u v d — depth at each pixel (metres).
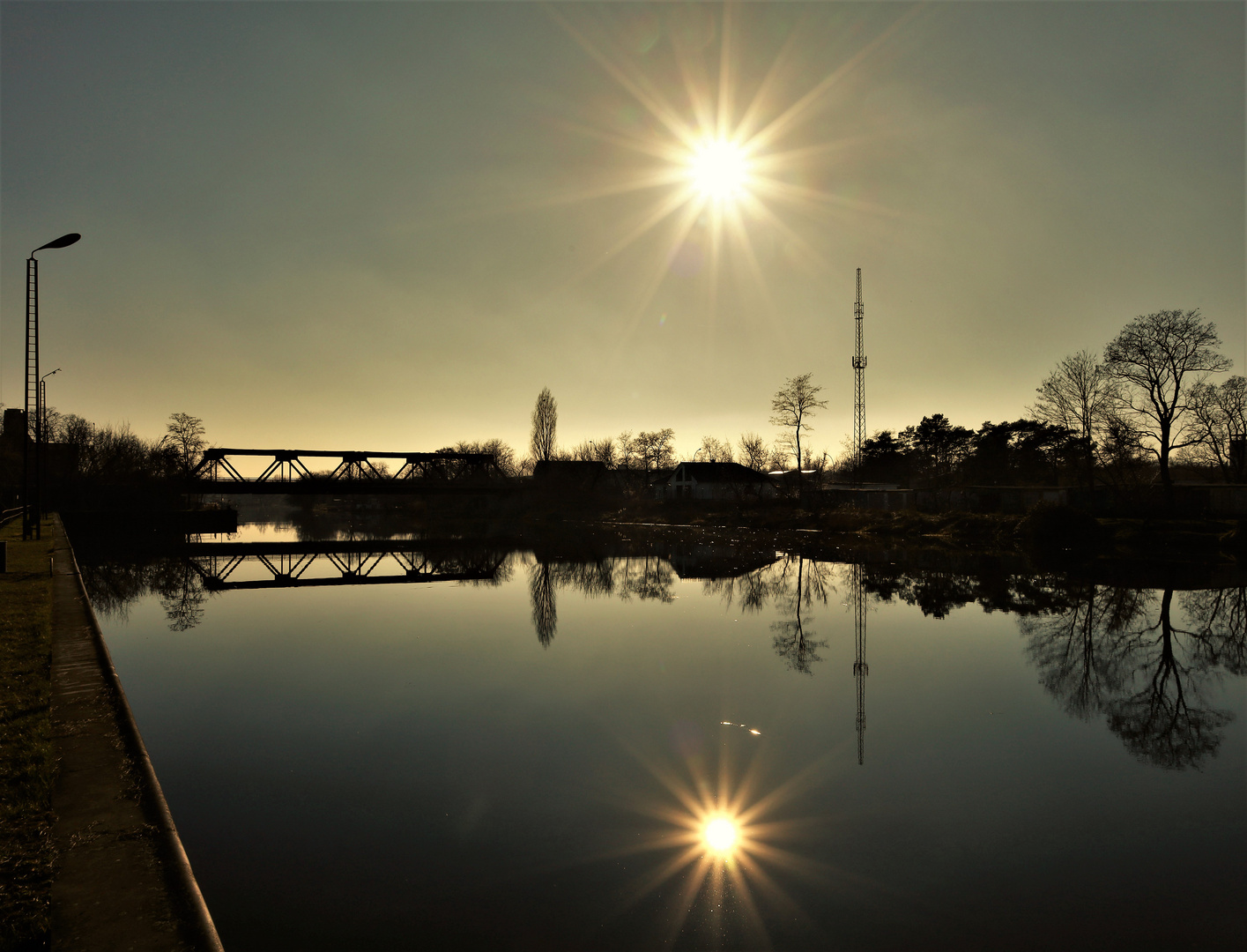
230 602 24.86
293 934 5.70
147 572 34.38
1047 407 58.25
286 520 99.62
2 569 19.62
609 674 14.30
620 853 7.20
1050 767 9.64
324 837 7.40
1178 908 6.27
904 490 63.84
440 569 36.19
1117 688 13.72
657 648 16.86
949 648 16.92
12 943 3.90
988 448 76.31
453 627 19.80
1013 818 8.07
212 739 10.39
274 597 26.23
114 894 4.45
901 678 14.20
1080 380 55.91
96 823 5.40
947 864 7.05
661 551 45.09
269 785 8.73
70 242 23.45
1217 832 7.74
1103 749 10.34
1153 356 45.19
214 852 7.04
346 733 10.66
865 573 31.86
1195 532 40.72
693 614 21.88
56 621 13.46
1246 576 29.34
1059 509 43.09
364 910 6.07
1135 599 23.80
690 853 7.22
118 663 15.32
